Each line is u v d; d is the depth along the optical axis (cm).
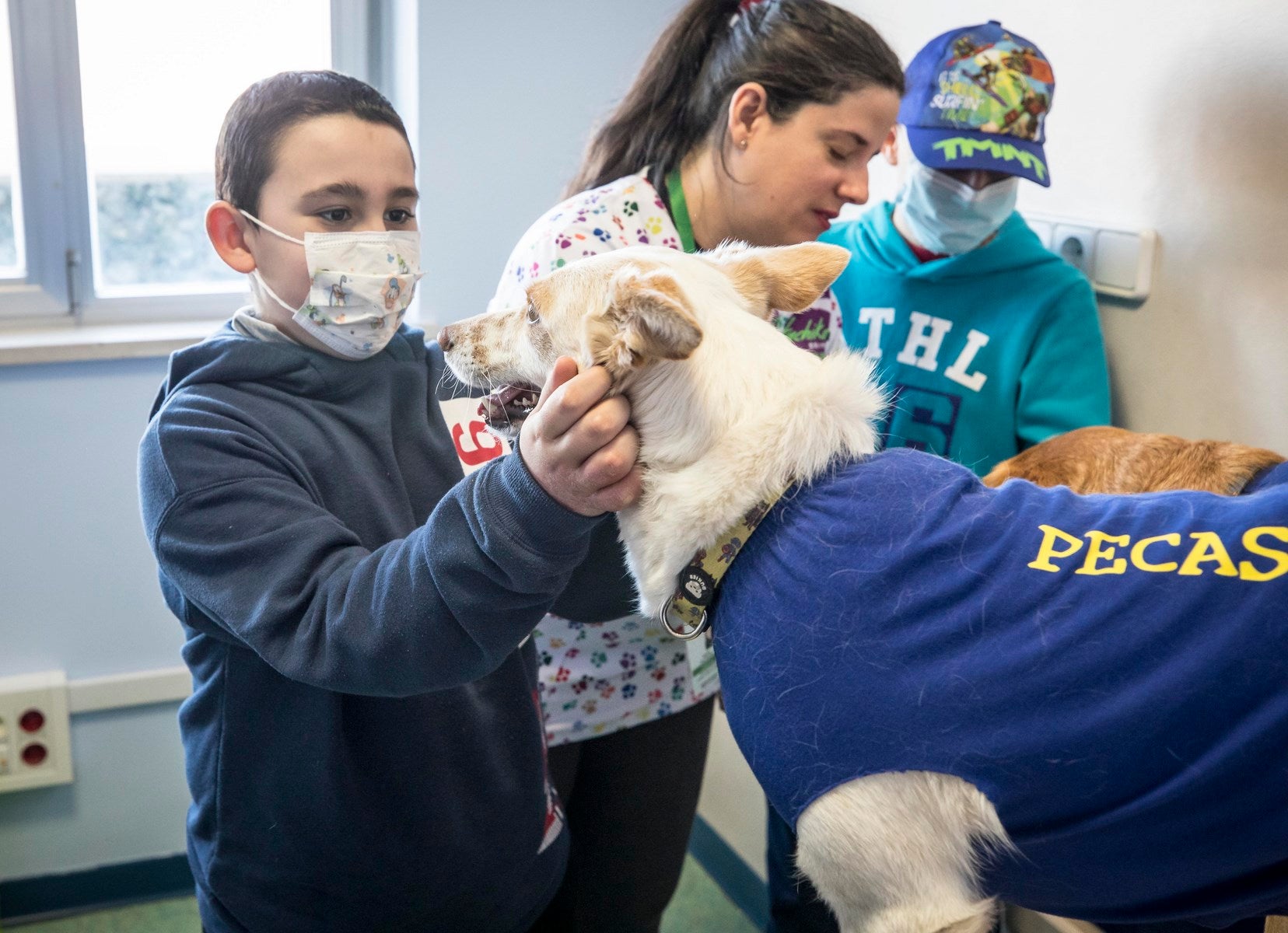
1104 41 169
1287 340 147
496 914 117
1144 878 93
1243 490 118
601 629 150
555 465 86
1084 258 175
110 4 216
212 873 108
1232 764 83
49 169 216
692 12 147
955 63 159
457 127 226
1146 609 89
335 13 233
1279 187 146
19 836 218
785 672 96
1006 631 91
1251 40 147
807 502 101
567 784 158
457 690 111
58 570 212
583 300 111
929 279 173
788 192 140
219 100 230
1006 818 90
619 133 151
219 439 98
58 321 223
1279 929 109
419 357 123
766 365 106
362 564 94
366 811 107
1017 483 102
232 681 105
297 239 107
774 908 184
